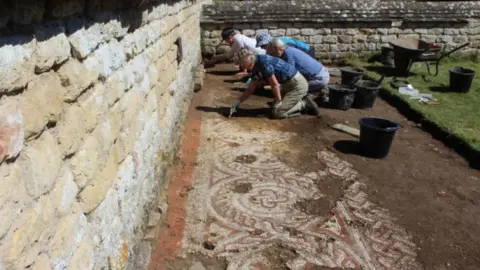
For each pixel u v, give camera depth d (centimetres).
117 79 280
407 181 506
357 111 754
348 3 1107
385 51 1068
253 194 458
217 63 1067
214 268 345
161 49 448
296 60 725
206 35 1051
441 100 801
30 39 166
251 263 352
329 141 614
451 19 1113
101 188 243
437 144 625
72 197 203
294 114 702
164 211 400
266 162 536
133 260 315
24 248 157
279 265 352
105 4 256
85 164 219
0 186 143
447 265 363
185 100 659
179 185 467
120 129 286
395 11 1109
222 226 400
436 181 510
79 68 214
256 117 698
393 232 405
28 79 163
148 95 378
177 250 362
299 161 544
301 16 1072
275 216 420
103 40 255
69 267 197
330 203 449
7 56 148
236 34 910
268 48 704
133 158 319
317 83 745
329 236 393
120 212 284
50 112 181
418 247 385
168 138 479
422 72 1020
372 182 500
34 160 166
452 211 446
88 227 225
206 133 620
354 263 359
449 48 1145
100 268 241
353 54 1118
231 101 775
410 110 746
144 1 333
